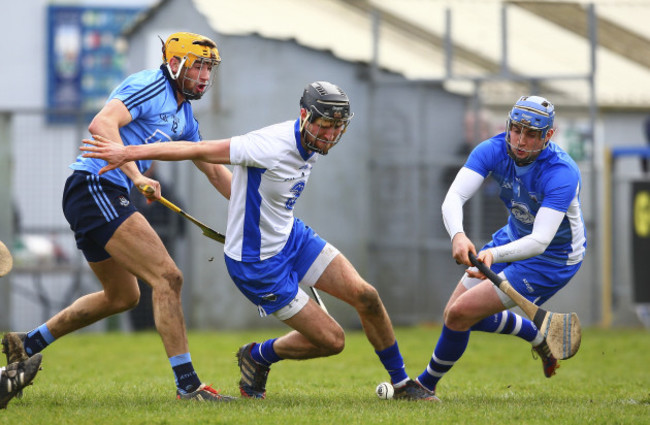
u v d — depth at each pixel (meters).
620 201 47.72
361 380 26.78
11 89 74.31
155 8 50.00
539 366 33.03
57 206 46.41
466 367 32.56
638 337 43.09
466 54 51.03
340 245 48.22
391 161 48.69
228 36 46.84
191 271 46.41
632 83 54.38
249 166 19.77
